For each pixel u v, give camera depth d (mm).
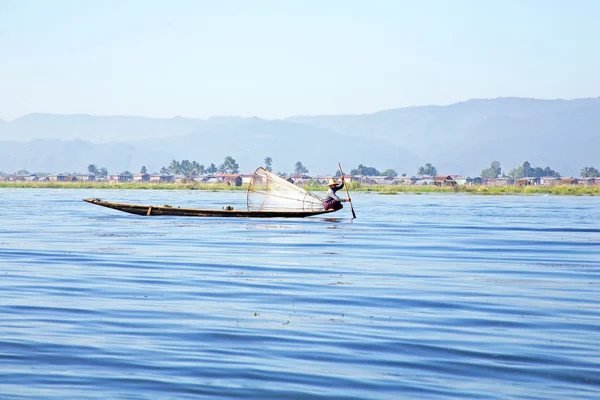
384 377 18625
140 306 26781
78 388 17531
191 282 32344
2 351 20469
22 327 23281
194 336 22359
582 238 55250
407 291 30422
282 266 37906
